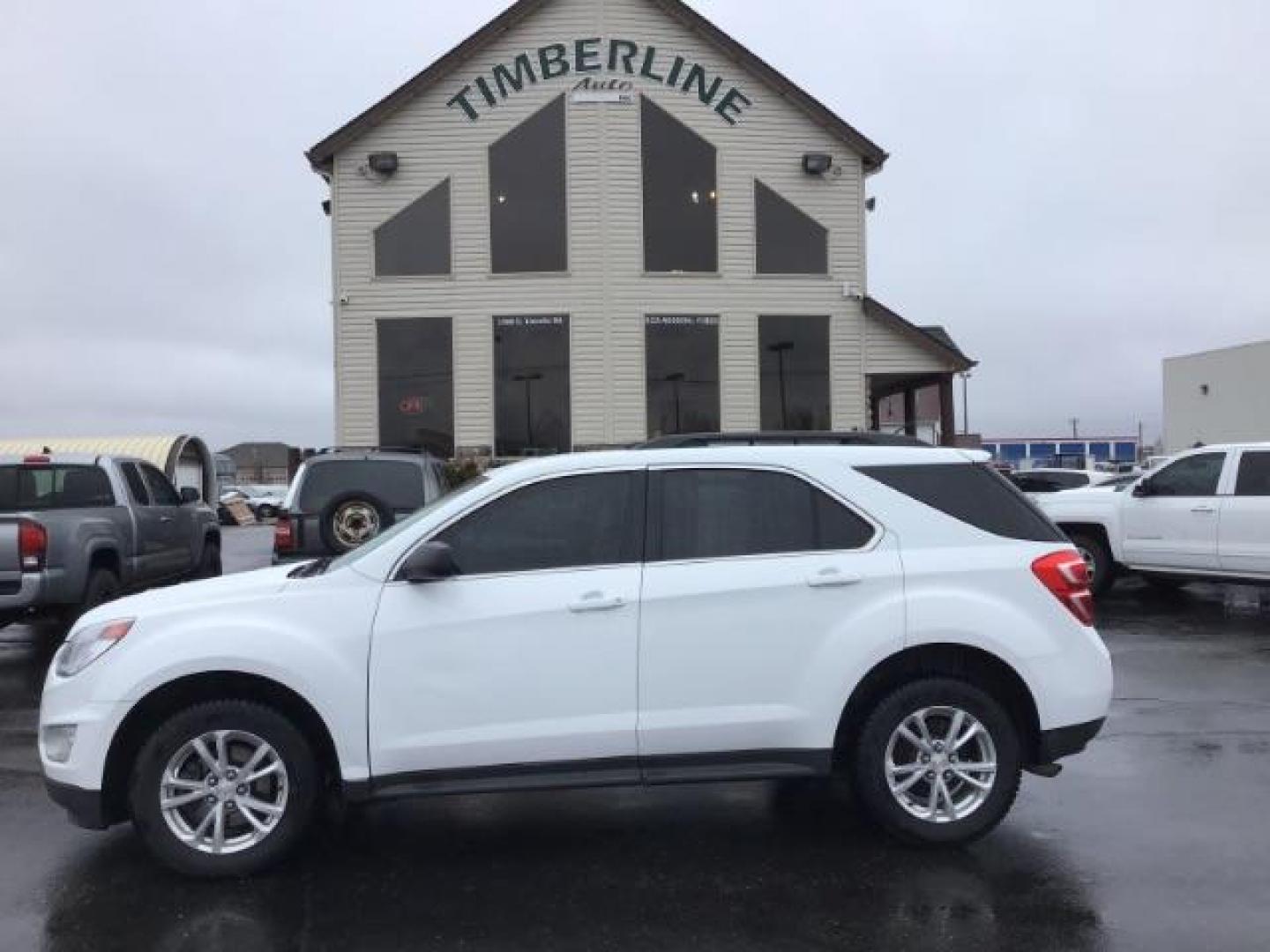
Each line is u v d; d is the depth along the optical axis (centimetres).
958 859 482
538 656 464
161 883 460
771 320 1780
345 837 516
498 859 487
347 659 458
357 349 1738
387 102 1722
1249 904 432
